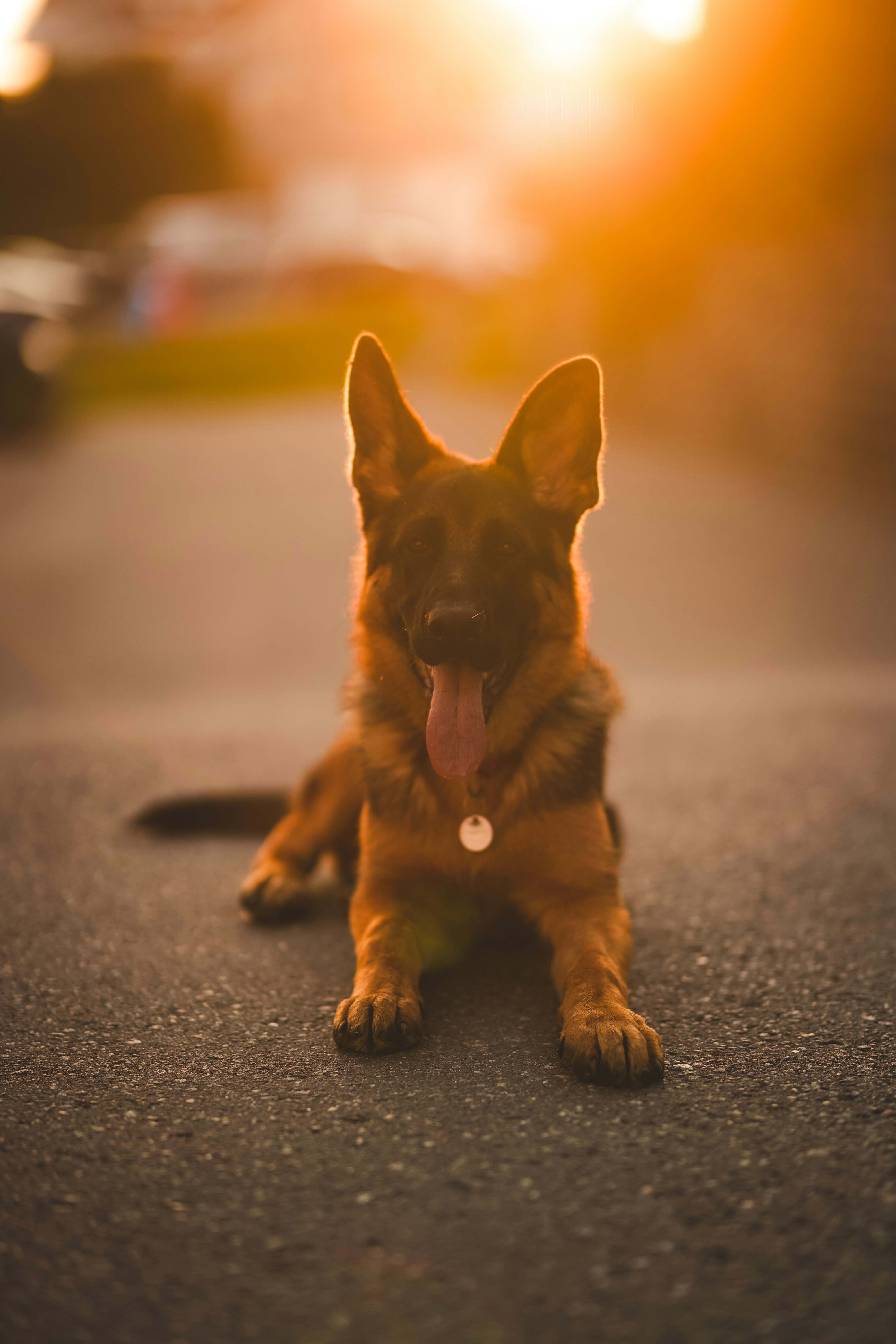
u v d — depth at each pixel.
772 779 5.15
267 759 5.85
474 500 3.30
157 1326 1.79
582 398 3.46
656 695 7.09
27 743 6.28
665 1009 2.93
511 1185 2.13
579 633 3.49
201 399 22.48
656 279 18.75
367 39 43.91
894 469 13.98
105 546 11.99
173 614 9.71
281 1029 2.85
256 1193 2.12
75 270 31.86
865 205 14.23
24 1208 2.10
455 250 28.80
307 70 44.78
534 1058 2.66
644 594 10.10
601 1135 2.29
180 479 15.20
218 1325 1.79
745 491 14.33
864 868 3.96
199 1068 2.64
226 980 3.18
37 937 3.53
